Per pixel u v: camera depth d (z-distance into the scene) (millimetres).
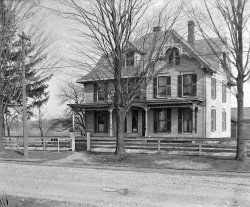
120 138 17688
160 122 26141
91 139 21609
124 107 17656
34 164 15969
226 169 13430
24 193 9367
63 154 19422
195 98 23828
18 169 14258
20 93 24625
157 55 17859
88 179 11516
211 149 17562
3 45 20891
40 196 8977
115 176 12141
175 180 11117
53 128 51625
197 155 17297
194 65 24719
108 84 21562
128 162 15945
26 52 22406
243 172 12727
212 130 25516
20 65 22391
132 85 18109
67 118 49781
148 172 13055
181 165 14766
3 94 21953
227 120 29688
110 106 26219
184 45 24641
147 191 9422
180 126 25234
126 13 16250
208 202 8086
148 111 26594
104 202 8258
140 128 26906
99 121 29188
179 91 25250
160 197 8672
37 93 38188
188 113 25016
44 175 12500
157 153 18438
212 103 25688
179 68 25281
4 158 18422
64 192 9438
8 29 20250
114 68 17219
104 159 16828
